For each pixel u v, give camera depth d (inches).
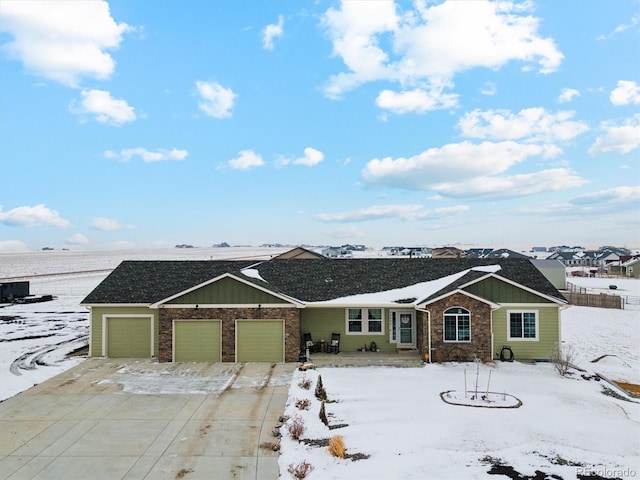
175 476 388.8
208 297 799.1
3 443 455.5
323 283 924.6
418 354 822.5
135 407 560.7
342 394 600.1
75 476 388.5
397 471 383.2
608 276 3206.2
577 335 1096.2
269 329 800.3
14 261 5369.1
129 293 866.1
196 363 784.9
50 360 810.8
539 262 2103.8
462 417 508.1
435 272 950.4
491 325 773.3
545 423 489.7
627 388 663.1
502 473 378.3
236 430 487.5
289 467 391.2
